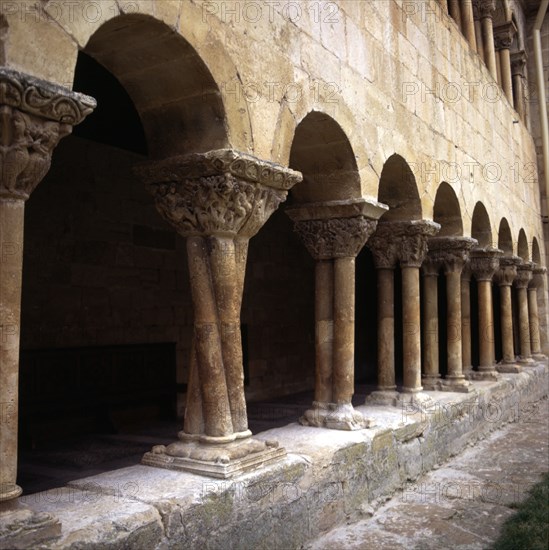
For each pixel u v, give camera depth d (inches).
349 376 229.8
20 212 114.7
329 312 236.5
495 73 494.6
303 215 240.1
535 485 236.5
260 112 178.9
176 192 168.1
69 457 232.2
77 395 277.0
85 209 289.7
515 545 172.6
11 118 110.3
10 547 106.1
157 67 161.5
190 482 148.9
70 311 279.6
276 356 415.5
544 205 645.3
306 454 184.9
